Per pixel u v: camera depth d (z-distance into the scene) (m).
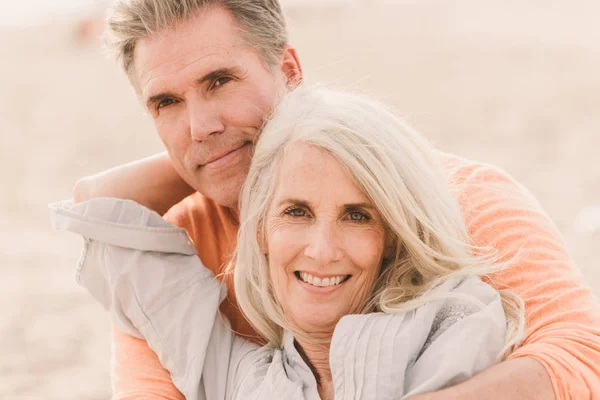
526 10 28.33
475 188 2.29
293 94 2.23
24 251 8.34
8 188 12.04
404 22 26.72
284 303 2.15
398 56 20.23
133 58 2.40
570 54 19.67
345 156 1.99
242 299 2.28
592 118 13.70
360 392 1.92
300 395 2.08
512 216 2.20
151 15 2.30
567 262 2.15
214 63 2.30
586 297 2.05
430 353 1.94
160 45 2.30
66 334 5.65
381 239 2.08
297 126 2.07
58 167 13.41
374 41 22.78
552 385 1.82
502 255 2.14
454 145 12.63
